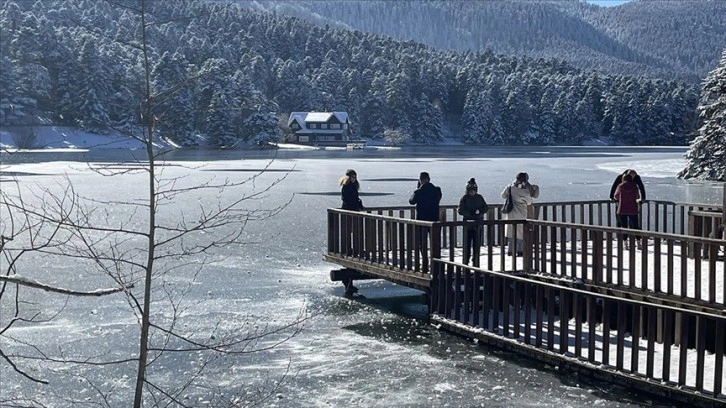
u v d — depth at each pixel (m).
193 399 9.79
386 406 9.51
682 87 155.38
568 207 32.06
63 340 12.40
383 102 163.50
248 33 184.00
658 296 11.32
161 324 13.35
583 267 12.61
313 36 199.38
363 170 65.94
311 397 9.84
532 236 14.72
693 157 55.50
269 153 98.94
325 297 15.72
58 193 39.59
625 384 9.70
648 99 156.25
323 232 25.78
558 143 162.75
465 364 11.02
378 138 162.12
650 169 67.12
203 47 139.88
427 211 14.61
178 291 16.08
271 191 44.03
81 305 14.68
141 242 22.70
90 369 10.94
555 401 9.43
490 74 178.75
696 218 14.61
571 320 12.58
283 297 15.70
